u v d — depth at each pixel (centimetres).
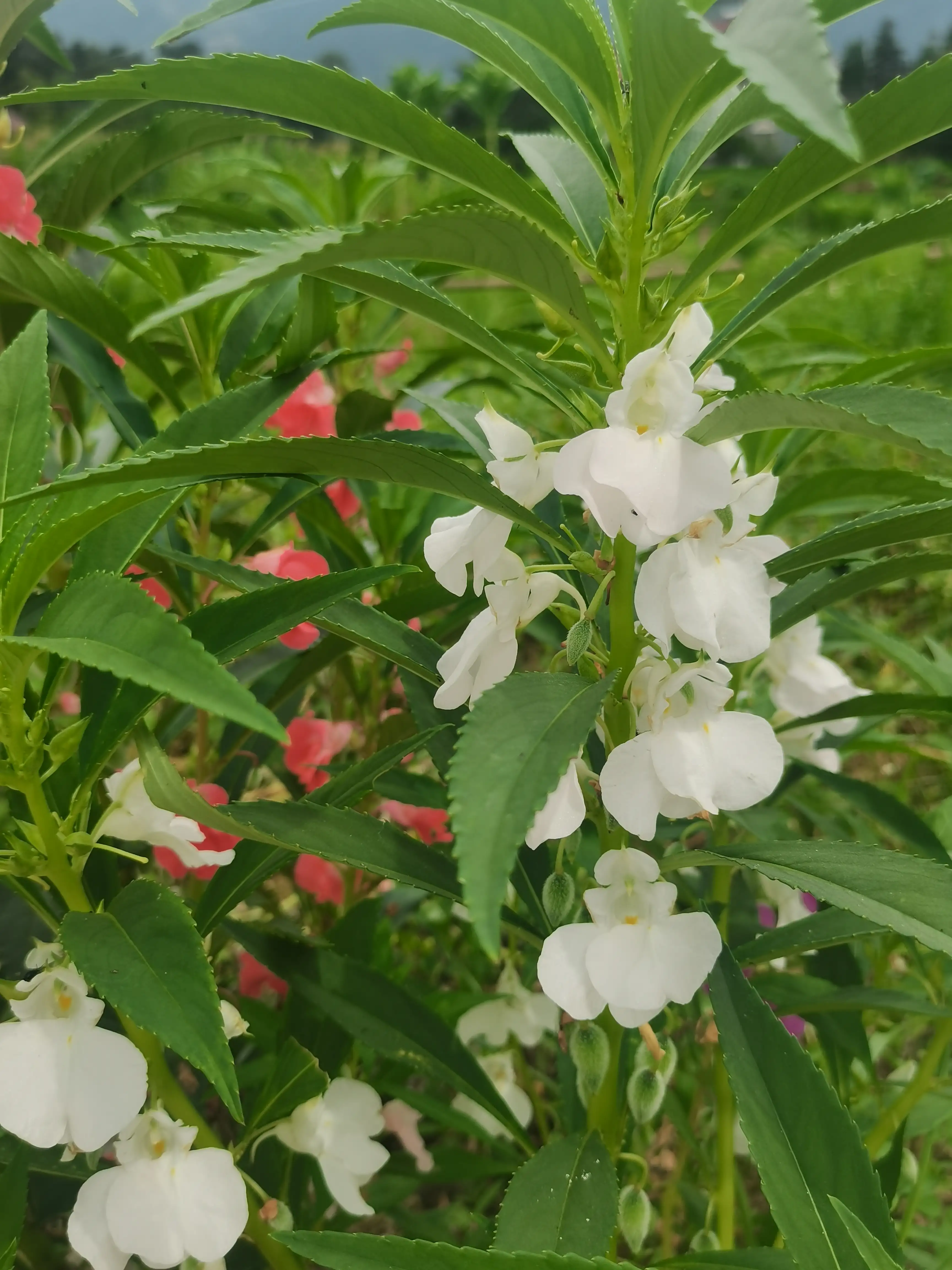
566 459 19
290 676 35
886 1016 46
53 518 22
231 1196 22
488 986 50
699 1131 38
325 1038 31
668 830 32
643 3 16
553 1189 24
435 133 19
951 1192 43
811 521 90
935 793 68
